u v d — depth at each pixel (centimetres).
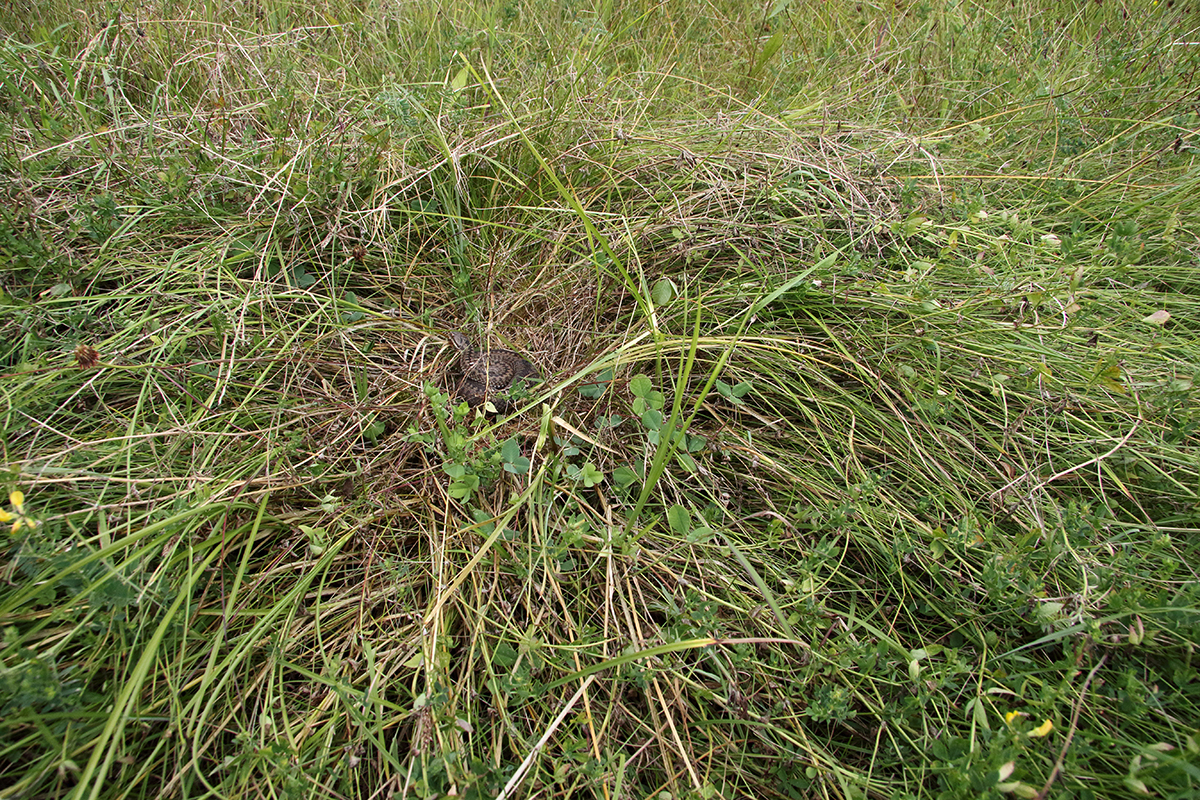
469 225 269
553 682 155
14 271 220
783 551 197
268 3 356
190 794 148
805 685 165
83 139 248
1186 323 248
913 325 233
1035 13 398
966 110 350
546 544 179
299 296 232
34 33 302
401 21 348
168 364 201
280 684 155
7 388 189
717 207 268
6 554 155
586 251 261
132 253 236
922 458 206
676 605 179
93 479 175
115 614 150
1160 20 373
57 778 134
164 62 303
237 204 255
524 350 241
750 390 215
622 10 379
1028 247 258
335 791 146
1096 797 141
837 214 262
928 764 154
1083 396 215
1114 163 305
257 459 193
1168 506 199
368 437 211
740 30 400
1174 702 159
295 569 184
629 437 219
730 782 160
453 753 145
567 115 285
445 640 163
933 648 162
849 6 415
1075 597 164
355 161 266
